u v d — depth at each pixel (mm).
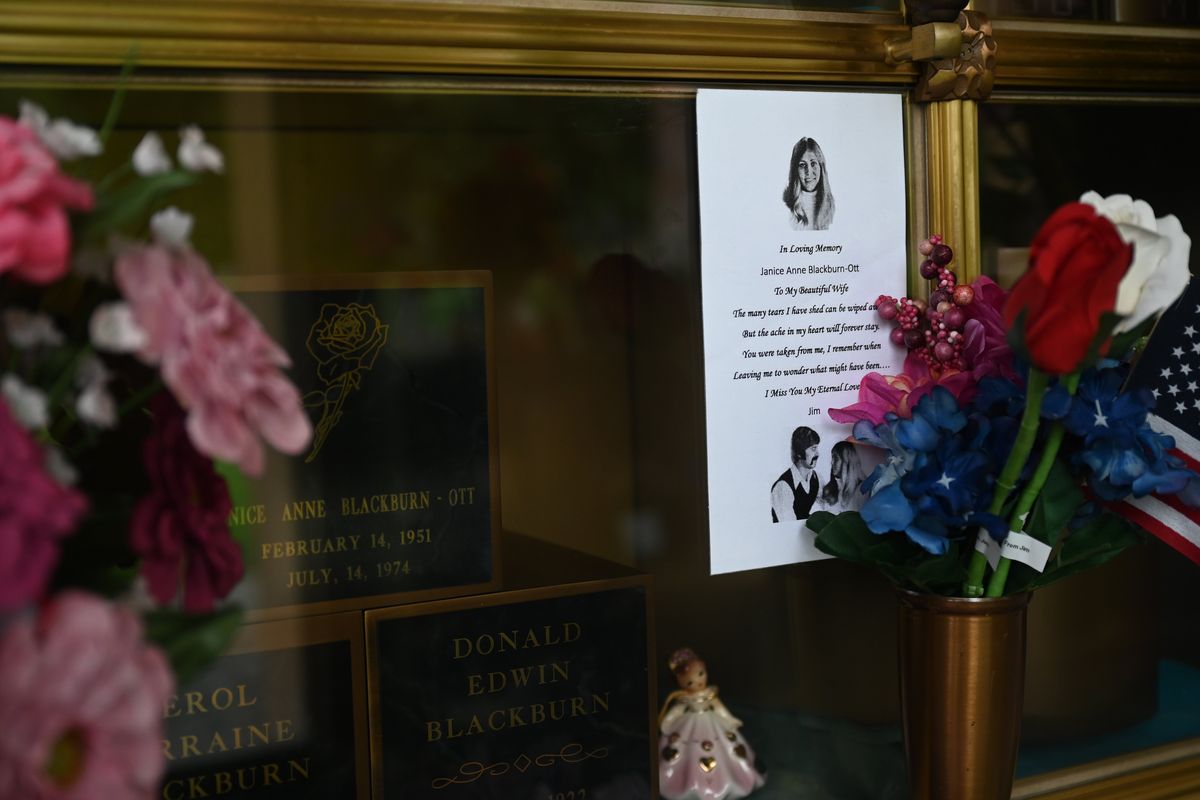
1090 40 1082
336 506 815
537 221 948
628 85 934
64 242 510
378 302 822
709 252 959
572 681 876
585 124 940
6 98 759
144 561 564
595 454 976
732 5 958
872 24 1011
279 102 846
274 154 855
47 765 488
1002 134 1070
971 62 1003
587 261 965
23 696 474
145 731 508
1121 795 1092
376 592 825
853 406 1005
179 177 580
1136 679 1146
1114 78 1098
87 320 620
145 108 804
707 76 952
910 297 1043
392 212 898
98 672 490
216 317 553
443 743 838
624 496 980
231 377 551
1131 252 744
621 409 981
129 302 536
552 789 871
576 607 877
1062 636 1111
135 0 778
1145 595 1151
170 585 566
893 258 1035
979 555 890
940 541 867
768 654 1019
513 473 952
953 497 870
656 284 969
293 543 805
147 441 577
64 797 482
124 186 799
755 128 974
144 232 807
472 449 851
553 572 910
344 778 812
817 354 1003
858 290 1020
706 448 967
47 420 585
